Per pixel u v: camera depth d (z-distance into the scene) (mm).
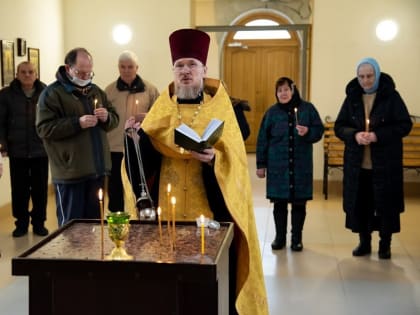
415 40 6707
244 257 2068
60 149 3529
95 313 1479
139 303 1469
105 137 3738
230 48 10859
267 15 10484
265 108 10945
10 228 5203
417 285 3715
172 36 2260
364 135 3979
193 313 1502
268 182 4445
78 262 1442
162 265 1424
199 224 1872
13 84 4828
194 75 2250
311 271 3996
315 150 6938
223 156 2100
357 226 4258
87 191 3633
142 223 1925
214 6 10359
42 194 4930
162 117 2230
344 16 6793
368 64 3998
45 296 1499
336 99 6887
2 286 3639
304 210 4496
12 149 4801
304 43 7133
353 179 4168
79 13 7047
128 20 7008
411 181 6859
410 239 4844
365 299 3473
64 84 3576
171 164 2273
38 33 6355
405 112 4031
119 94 4965
